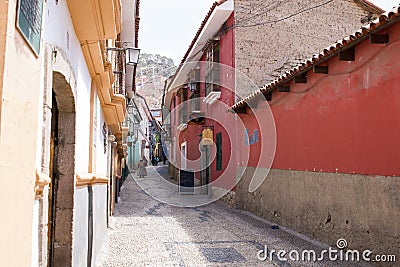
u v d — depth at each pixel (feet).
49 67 7.87
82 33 12.28
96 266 18.35
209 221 32.81
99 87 18.97
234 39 43.37
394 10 15.78
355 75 20.45
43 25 6.16
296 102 27.71
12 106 4.49
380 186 18.15
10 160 4.49
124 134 42.63
